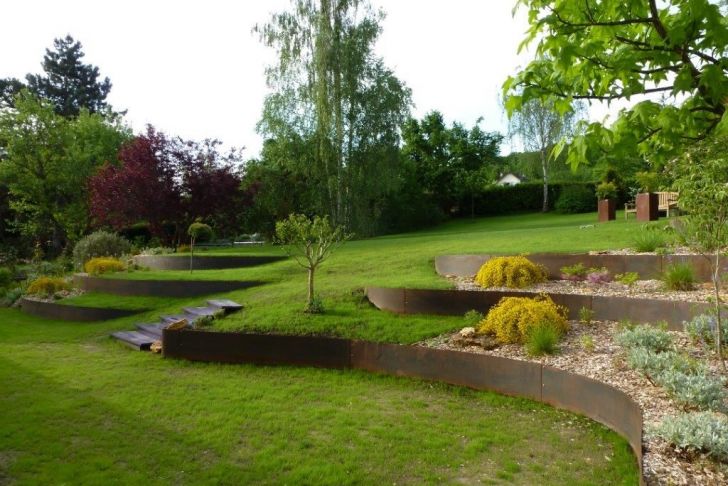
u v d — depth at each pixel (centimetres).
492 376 702
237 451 546
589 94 339
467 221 3634
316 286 1198
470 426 598
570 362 671
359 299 1064
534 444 543
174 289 1420
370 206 2758
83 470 506
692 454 421
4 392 759
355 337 876
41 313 1519
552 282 988
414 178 3666
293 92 2606
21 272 2377
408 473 491
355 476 485
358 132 2541
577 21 320
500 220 3425
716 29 282
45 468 512
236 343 912
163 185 2330
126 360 952
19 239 3434
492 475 483
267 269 1513
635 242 1110
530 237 1508
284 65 2553
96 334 1201
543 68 343
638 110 300
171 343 955
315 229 1027
